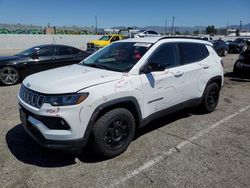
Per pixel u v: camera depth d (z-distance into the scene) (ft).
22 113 12.05
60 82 11.19
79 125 10.58
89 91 10.75
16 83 28.91
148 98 13.17
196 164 11.74
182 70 15.21
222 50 71.97
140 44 14.32
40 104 10.69
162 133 15.16
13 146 13.29
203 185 10.21
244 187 10.09
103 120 11.35
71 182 10.37
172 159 12.17
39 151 12.80
